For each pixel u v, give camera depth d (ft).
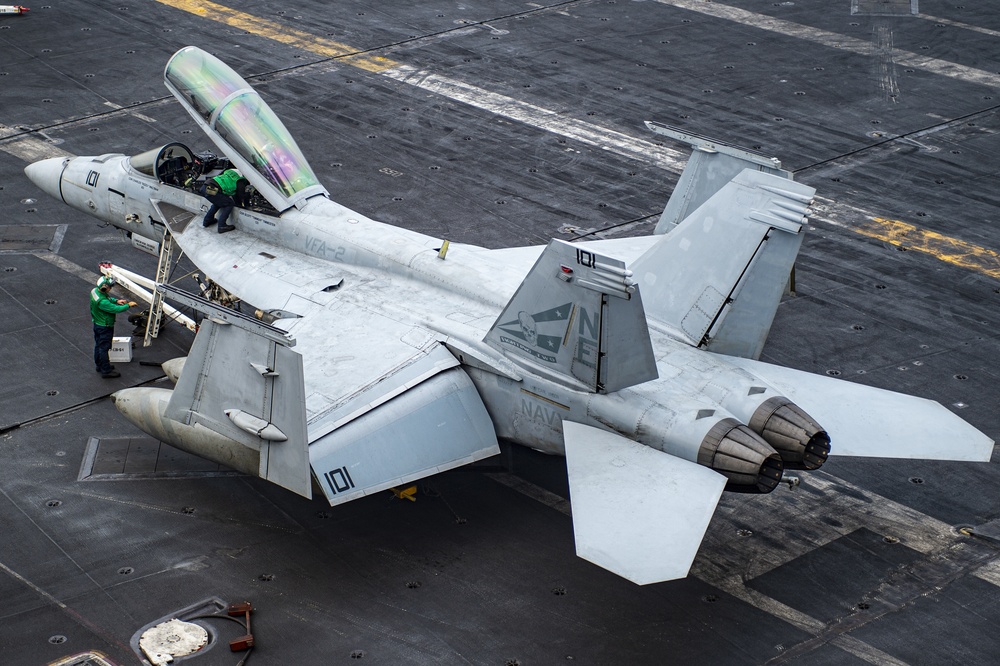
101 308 138.10
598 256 101.30
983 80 253.65
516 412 116.16
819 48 269.44
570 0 297.53
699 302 113.70
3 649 98.48
